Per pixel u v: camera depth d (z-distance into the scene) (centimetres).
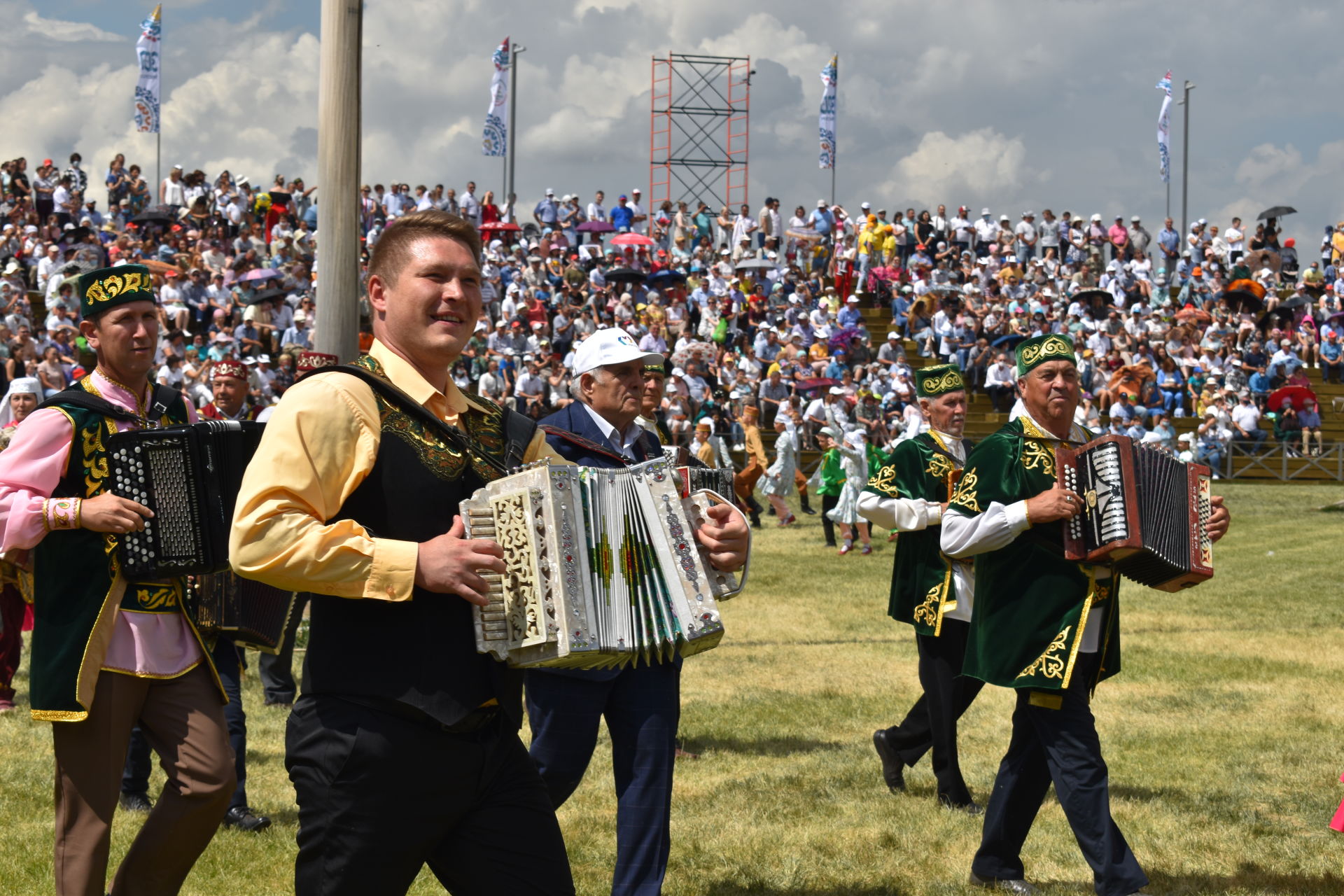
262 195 2662
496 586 275
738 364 2623
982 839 530
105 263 2181
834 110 3603
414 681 272
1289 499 2402
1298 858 551
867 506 605
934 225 3375
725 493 419
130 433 396
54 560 398
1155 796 642
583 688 447
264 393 1881
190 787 396
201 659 410
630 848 438
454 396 302
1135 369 2730
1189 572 480
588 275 2905
